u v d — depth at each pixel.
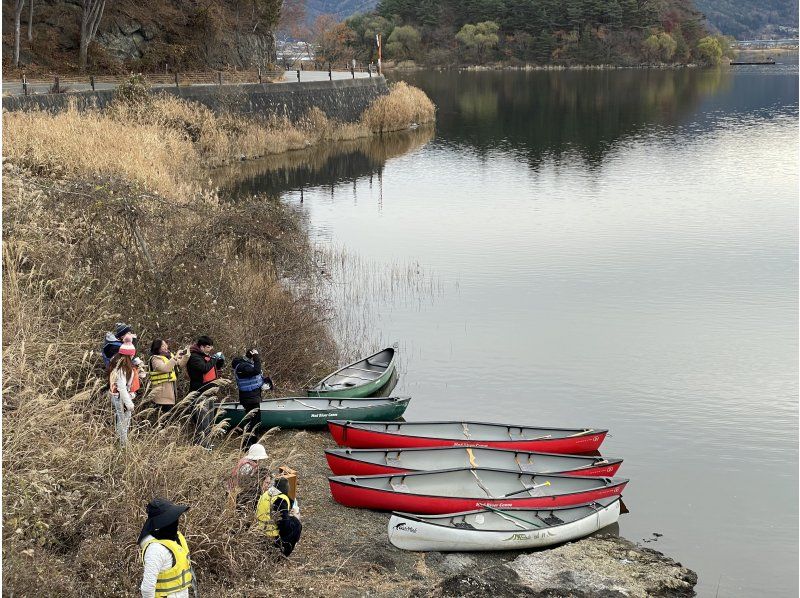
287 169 44.25
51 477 9.41
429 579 10.56
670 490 13.59
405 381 17.73
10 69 47.38
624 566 11.27
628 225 32.75
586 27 150.75
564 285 24.81
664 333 20.81
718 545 12.04
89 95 39.75
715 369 18.59
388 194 39.12
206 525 9.70
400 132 62.28
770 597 10.85
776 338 20.45
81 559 8.88
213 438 13.05
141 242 15.38
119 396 10.88
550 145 56.59
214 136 43.56
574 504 12.42
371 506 12.18
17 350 11.61
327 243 29.30
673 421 16.09
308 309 18.69
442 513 12.09
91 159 24.88
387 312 22.14
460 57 149.00
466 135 61.50
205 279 15.82
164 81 50.72
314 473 13.27
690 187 40.91
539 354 19.36
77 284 14.18
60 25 52.03
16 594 7.93
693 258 27.89
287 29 143.88
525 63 150.50
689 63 156.25
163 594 7.51
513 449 14.29
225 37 62.38
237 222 16.84
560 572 10.98
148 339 14.05
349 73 72.25
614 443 15.20
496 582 10.52
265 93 51.47
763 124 67.75
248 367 13.53
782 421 16.12
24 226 14.85
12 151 23.61
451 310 22.41
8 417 10.12
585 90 102.44
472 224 33.03
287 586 9.62
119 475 10.02
